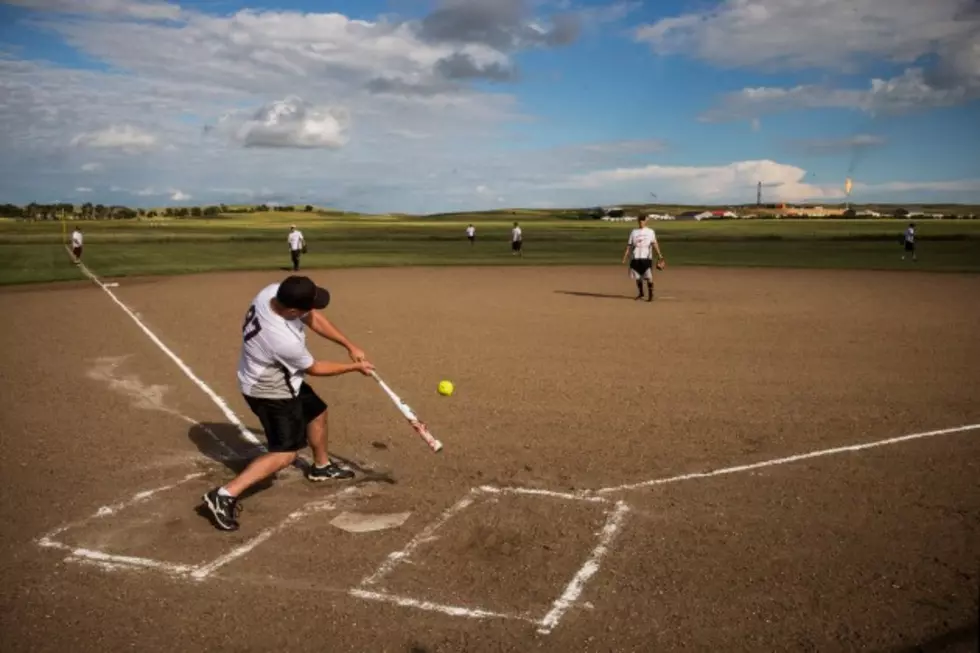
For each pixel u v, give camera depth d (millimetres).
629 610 3994
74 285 22922
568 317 15047
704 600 4086
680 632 3783
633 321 14414
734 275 26625
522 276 26406
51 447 6762
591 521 5102
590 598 4121
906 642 3676
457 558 4609
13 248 45906
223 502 4969
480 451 6555
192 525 5125
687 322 14250
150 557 4664
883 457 6285
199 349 11539
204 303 17844
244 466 6270
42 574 4461
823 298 18562
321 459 5863
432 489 5703
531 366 10102
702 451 6496
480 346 11703
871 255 39094
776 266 31109
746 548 4680
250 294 20016
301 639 3768
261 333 5020
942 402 8016
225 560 4617
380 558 4617
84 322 14594
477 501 5469
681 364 10172
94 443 6879
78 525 5125
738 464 6164
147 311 16297
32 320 14859
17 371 9938
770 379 9219
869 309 16203
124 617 3986
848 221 108188
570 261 35000
